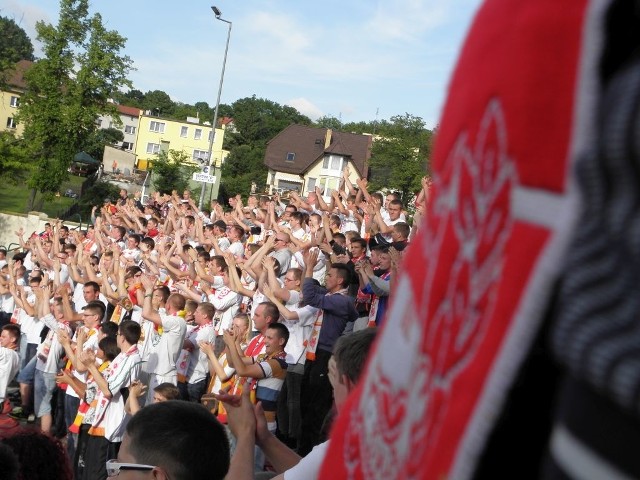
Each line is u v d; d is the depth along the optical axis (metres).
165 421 2.87
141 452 2.84
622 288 0.56
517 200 0.67
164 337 9.67
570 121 0.63
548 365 0.68
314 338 8.62
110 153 62.59
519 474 0.71
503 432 0.71
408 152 36.47
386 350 0.92
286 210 15.34
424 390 0.78
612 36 0.62
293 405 8.62
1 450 2.89
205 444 2.88
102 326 9.52
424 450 0.75
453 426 0.69
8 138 42.41
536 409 0.70
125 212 19.67
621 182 0.58
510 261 0.66
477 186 0.73
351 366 2.64
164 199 23.50
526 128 0.66
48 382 11.30
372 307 8.67
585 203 0.60
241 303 11.18
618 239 0.57
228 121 86.38
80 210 37.94
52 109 41.44
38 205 42.66
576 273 0.60
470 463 0.65
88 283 12.23
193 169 41.81
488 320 0.68
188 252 12.95
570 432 0.59
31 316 13.26
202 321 10.39
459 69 0.83
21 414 12.20
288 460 2.87
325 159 59.94
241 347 8.93
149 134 80.06
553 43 0.65
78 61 42.50
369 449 0.92
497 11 0.75
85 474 8.43
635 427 0.53
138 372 8.62
